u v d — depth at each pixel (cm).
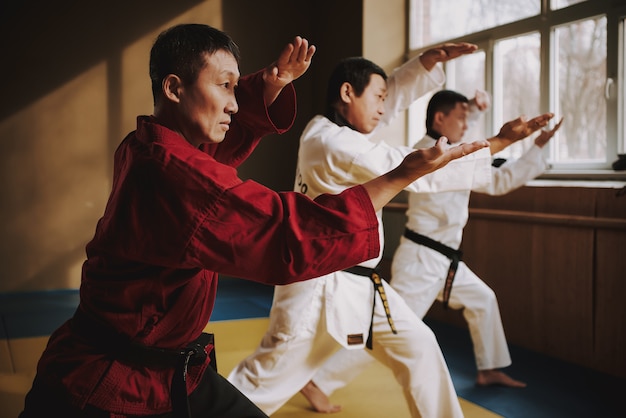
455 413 260
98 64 751
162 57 142
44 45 732
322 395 338
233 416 159
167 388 147
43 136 735
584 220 420
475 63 578
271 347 262
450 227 378
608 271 411
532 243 465
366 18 673
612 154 454
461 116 377
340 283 259
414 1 669
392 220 628
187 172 131
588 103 473
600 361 417
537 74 514
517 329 480
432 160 131
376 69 275
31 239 734
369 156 250
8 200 725
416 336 259
